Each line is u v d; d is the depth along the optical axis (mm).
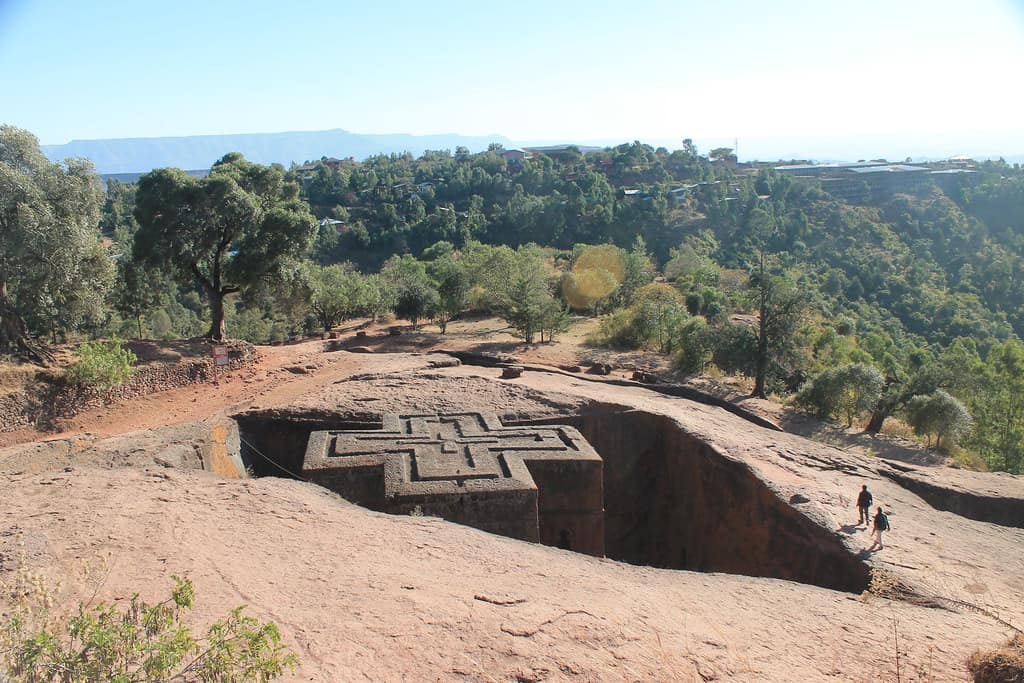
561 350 40406
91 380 23453
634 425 23078
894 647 9461
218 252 33938
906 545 14453
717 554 19016
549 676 7641
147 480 13656
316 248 103938
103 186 27188
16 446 17688
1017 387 33750
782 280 37531
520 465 16531
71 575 8992
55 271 23797
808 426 32250
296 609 8641
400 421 20422
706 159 173625
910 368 45219
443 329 45250
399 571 10117
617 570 11773
